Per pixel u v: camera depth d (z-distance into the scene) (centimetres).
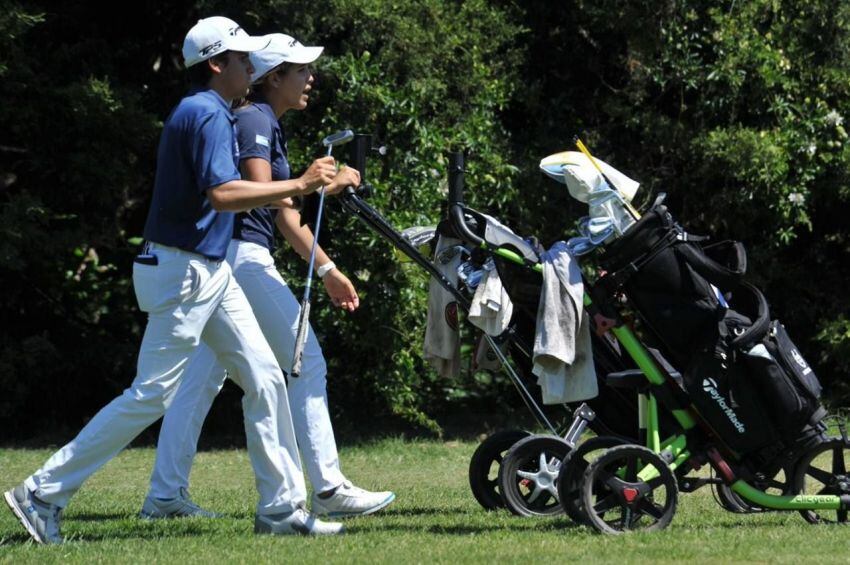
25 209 3172
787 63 3491
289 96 1823
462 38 3406
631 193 1780
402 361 3316
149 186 3731
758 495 1741
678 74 3512
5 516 1894
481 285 1778
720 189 3606
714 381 1703
